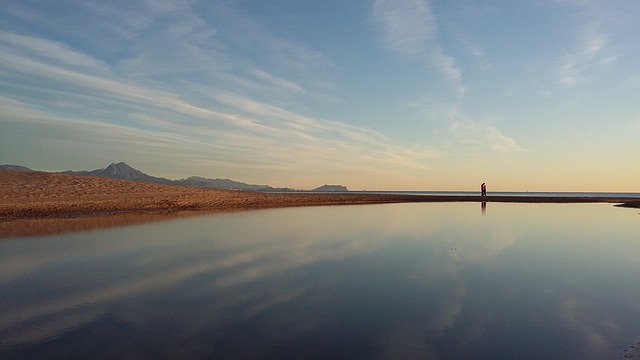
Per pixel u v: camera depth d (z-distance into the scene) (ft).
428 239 57.16
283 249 48.62
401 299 28.96
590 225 75.25
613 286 32.42
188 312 26.17
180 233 61.98
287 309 26.76
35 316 25.55
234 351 20.39
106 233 61.05
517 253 46.60
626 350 20.47
